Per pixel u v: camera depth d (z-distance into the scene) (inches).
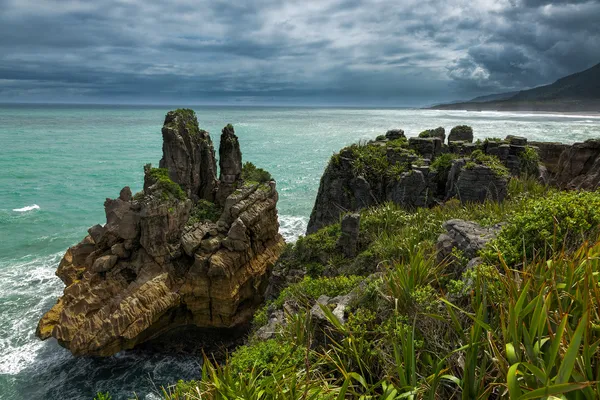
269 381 283.1
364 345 322.3
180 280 960.9
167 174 1032.2
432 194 1028.5
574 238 320.5
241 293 1003.3
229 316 964.0
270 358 378.3
